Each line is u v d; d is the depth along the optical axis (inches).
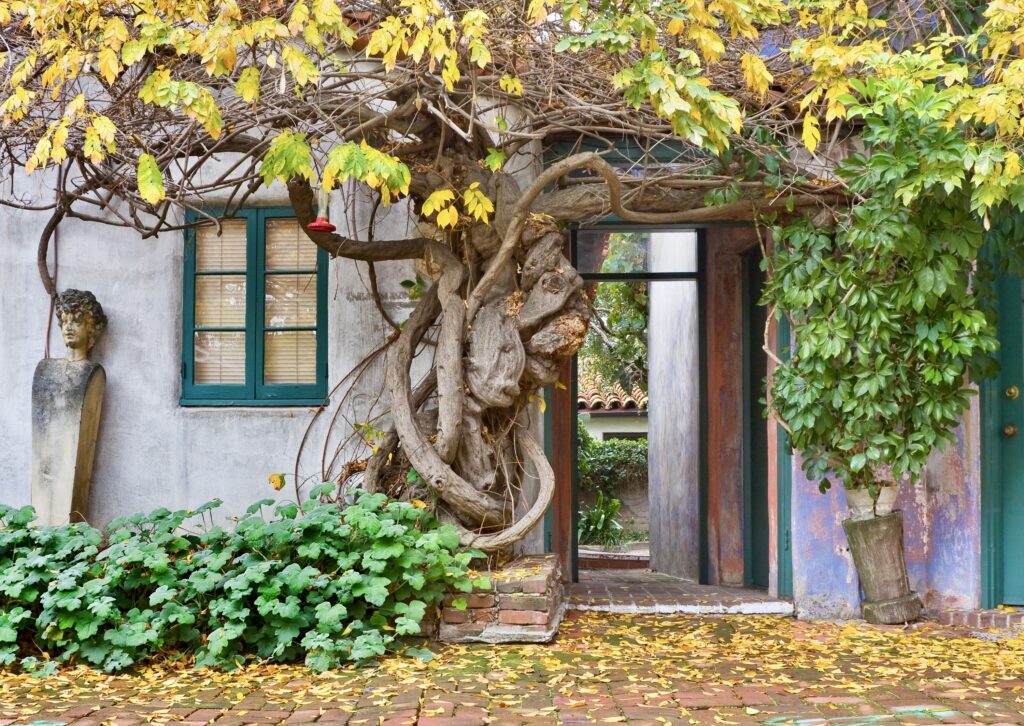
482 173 215.0
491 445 216.1
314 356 252.7
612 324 667.4
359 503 198.8
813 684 171.0
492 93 207.6
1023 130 178.4
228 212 252.2
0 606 191.5
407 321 226.8
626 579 334.0
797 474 242.7
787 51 199.0
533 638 200.7
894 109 188.9
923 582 244.2
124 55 163.0
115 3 168.9
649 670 180.7
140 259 251.1
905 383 214.4
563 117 216.5
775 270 224.2
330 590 188.4
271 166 171.2
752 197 224.2
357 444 241.8
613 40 167.9
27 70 173.6
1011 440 245.3
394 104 237.8
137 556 185.5
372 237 228.7
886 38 201.5
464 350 214.5
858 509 234.7
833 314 215.3
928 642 210.2
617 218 253.3
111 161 223.0
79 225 251.4
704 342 318.3
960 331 210.4
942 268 200.8
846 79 188.4
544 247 213.6
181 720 150.2
